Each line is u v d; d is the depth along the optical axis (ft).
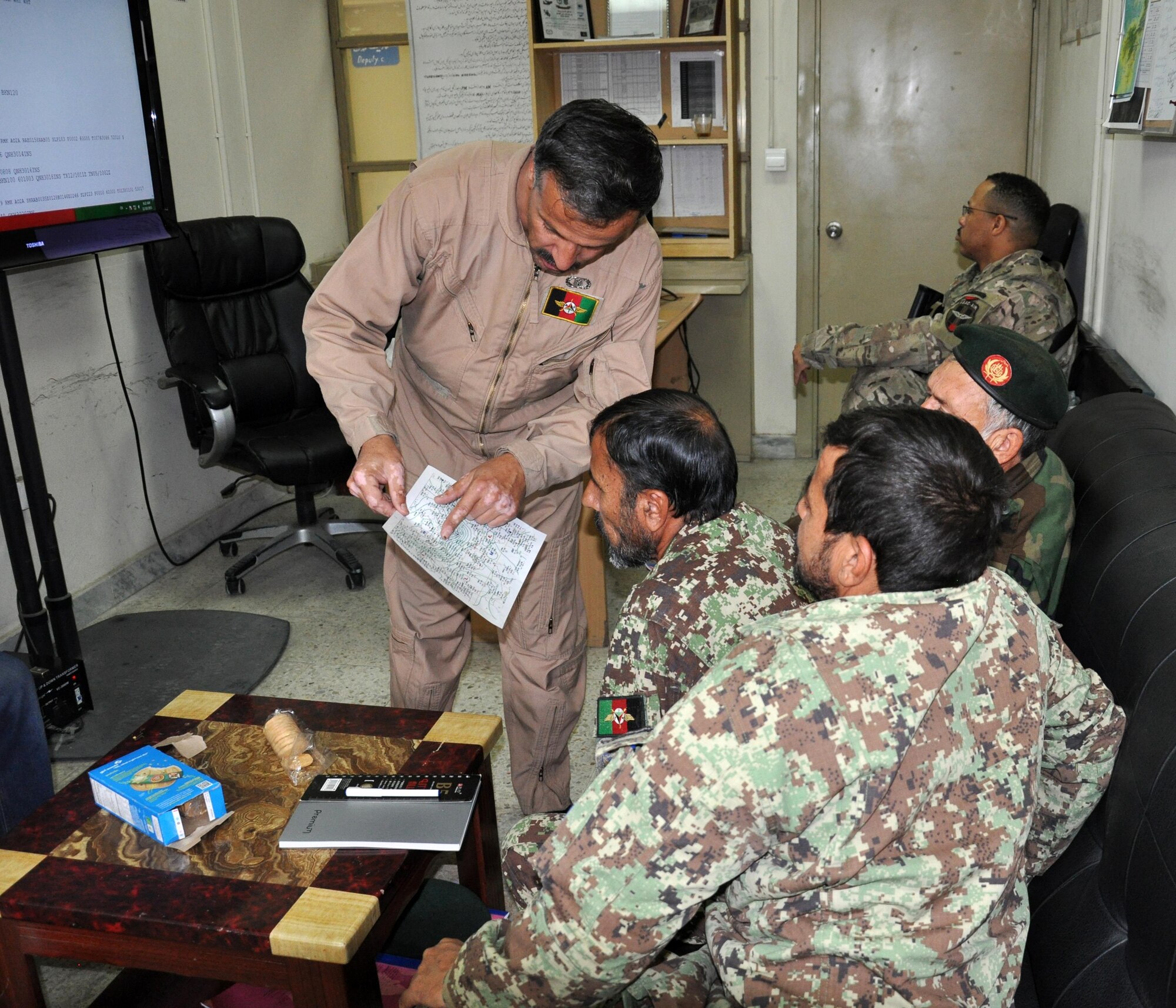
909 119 13.97
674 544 4.63
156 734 5.50
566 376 6.46
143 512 11.94
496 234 5.88
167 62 11.79
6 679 6.18
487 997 3.34
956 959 3.03
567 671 7.02
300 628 10.79
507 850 5.07
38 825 4.76
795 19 13.85
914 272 14.56
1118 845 3.80
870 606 3.06
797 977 3.09
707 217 14.83
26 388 8.18
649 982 3.86
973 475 3.13
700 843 2.88
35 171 8.25
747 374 15.14
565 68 14.38
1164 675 3.87
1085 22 10.42
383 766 5.16
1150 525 4.77
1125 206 8.32
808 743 2.85
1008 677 3.13
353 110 15.47
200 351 11.18
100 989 6.02
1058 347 9.06
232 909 4.17
